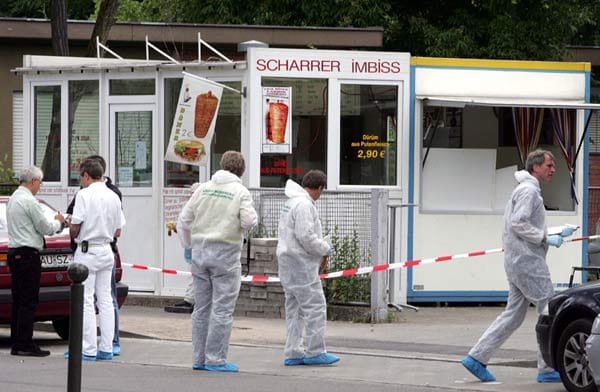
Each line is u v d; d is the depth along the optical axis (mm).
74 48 40469
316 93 25234
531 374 16906
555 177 27078
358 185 25453
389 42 46406
